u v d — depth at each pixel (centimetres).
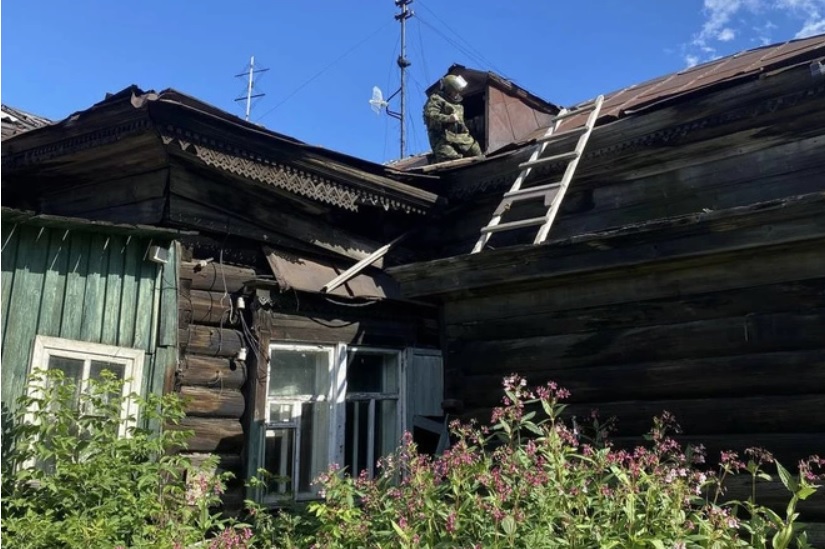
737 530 326
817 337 356
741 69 691
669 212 620
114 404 414
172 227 562
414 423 698
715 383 384
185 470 470
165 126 516
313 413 630
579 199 679
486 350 473
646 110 611
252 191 611
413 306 711
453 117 837
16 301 417
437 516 297
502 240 718
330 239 668
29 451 381
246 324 583
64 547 335
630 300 420
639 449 330
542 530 275
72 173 620
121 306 468
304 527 383
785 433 362
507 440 385
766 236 350
